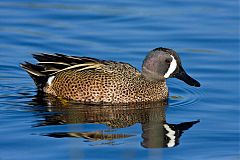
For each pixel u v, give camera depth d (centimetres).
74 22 2327
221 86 1798
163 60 1672
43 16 2369
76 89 1647
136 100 1652
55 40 2147
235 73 1903
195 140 1409
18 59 1983
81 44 2122
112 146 1350
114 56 2031
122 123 1502
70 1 2536
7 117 1512
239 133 1455
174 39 2197
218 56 2052
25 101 1631
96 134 1420
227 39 2197
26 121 1490
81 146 1346
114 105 1628
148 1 2559
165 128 1477
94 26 2294
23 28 2248
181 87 1803
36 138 1387
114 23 2327
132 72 1678
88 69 1656
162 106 1641
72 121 1497
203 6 2512
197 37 2214
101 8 2464
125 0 2558
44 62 1675
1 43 2117
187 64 1986
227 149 1363
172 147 1368
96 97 1636
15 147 1337
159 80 1684
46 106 1599
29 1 2523
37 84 1711
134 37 2202
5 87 1744
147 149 1344
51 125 1466
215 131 1466
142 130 1456
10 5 2472
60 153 1305
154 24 2323
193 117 1564
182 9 2480
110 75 1645
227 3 2542
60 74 1675
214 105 1655
